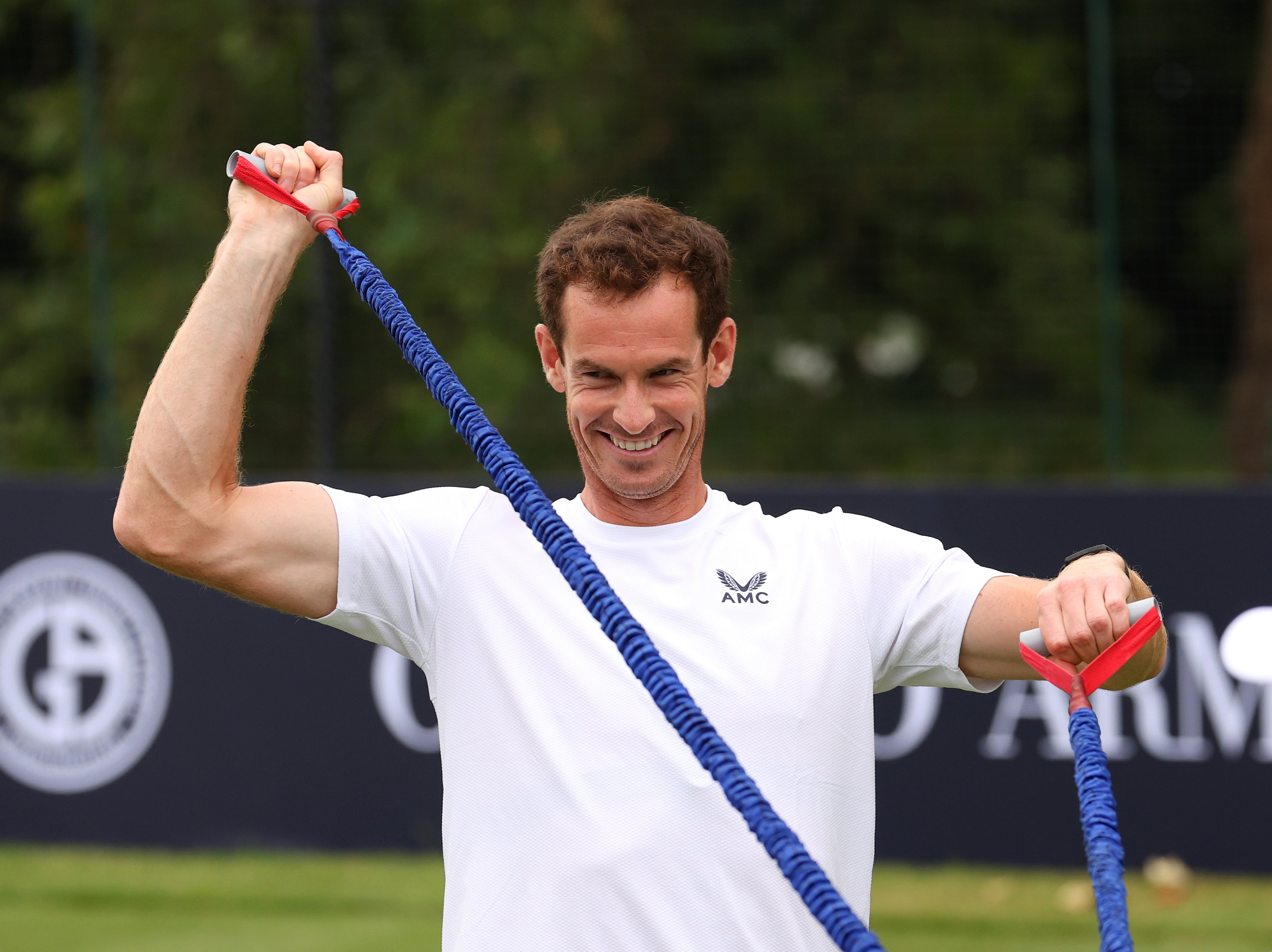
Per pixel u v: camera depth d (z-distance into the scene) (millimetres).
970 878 20281
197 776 21922
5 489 22328
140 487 7504
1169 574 20391
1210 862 20188
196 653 22000
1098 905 6355
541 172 39875
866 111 42594
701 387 7789
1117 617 7113
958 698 20656
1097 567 7457
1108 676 7250
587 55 41250
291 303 34906
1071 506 20688
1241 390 38562
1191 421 43531
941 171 42688
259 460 34844
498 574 7656
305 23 40625
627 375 7562
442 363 7906
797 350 44250
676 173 42531
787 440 43594
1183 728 20297
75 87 43375
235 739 21875
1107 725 20469
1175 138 43250
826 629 7656
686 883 7141
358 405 35438
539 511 7207
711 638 7527
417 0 39094
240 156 7938
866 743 7734
